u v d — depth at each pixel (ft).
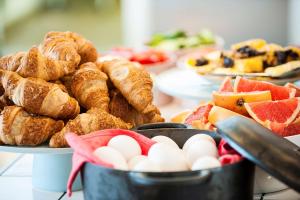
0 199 2.64
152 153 2.07
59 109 2.57
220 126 2.07
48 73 2.64
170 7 7.57
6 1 8.75
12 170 3.01
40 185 2.73
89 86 2.72
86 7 9.50
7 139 2.55
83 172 2.08
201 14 7.53
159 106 4.03
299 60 3.64
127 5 7.79
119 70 2.82
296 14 7.18
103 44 8.29
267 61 3.61
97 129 2.54
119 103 2.84
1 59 2.79
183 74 3.95
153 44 5.59
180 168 2.02
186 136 2.40
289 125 2.58
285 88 2.87
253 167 2.07
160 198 1.89
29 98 2.53
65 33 2.99
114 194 1.96
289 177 1.88
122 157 2.13
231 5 7.45
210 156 2.08
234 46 3.76
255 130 2.02
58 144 2.52
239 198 2.01
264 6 7.40
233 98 2.67
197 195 1.91
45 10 9.45
